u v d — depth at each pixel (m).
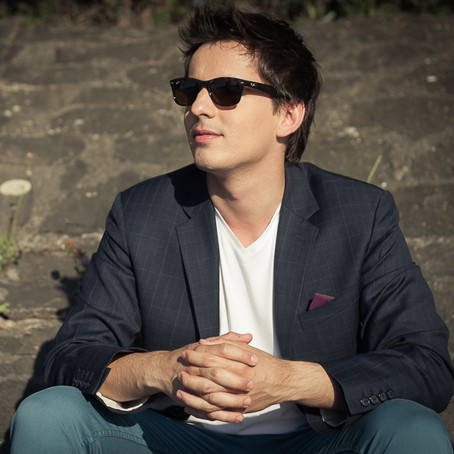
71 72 5.26
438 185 3.92
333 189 2.05
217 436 1.96
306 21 6.34
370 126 4.45
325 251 1.97
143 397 1.87
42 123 4.60
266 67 1.88
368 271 1.97
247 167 1.91
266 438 1.96
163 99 4.86
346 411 1.79
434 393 1.82
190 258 1.99
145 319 2.03
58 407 1.76
